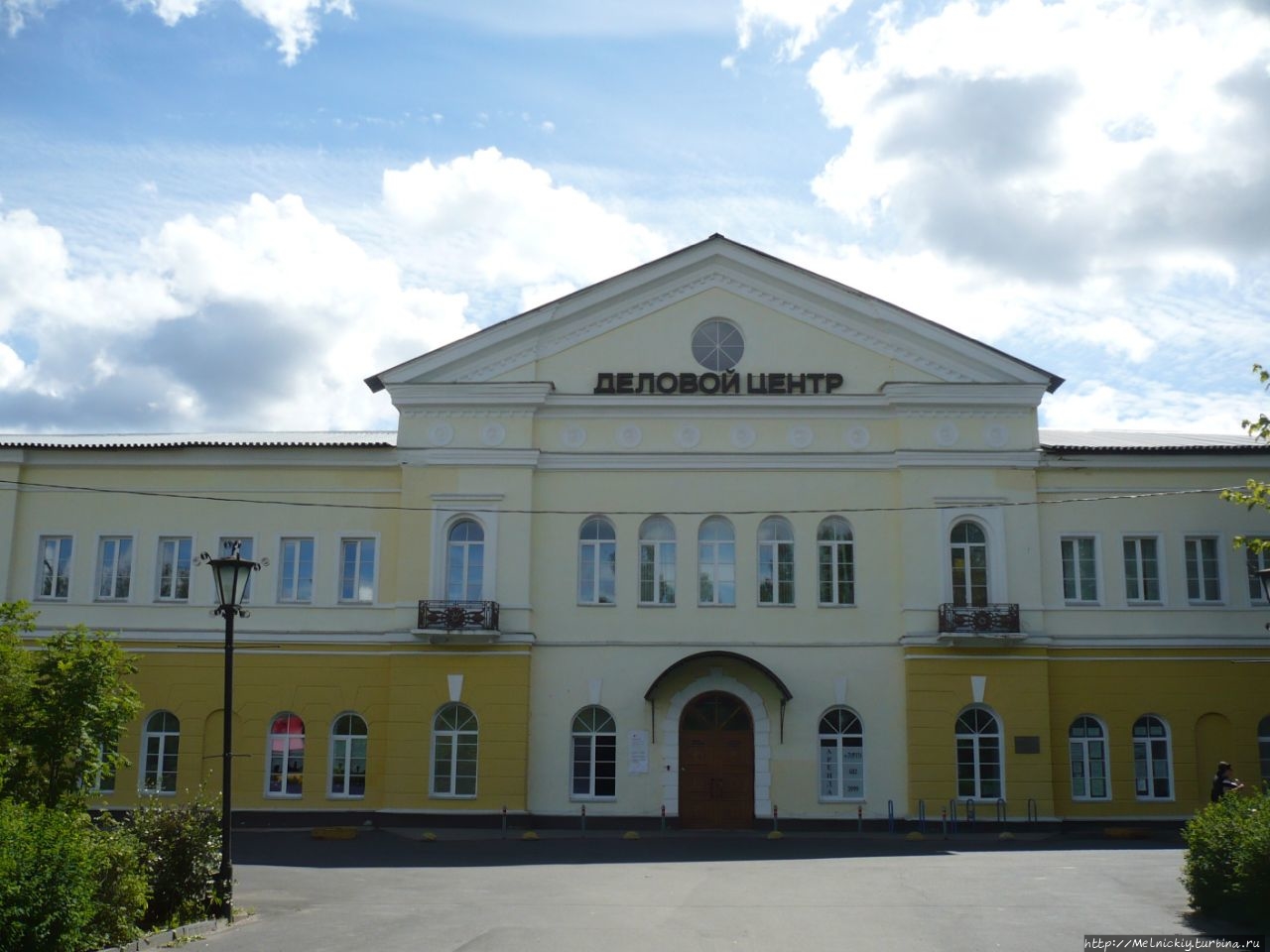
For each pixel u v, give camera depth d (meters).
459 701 32.66
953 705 32.22
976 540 33.31
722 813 32.28
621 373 34.03
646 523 33.81
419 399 34.00
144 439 36.38
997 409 33.59
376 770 33.09
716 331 34.31
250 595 34.09
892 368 33.91
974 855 25.47
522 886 20.69
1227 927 15.62
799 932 15.49
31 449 34.75
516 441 33.88
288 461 34.59
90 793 19.59
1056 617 33.12
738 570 33.34
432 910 17.83
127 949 14.79
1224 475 33.75
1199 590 33.47
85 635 19.44
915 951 14.17
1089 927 15.66
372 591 33.97
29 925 13.16
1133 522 33.56
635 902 18.33
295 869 23.73
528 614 33.00
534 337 34.25
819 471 33.69
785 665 32.88
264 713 33.50
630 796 32.34
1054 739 32.62
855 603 33.06
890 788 32.16
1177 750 32.66
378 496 34.38
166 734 33.62
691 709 32.88
